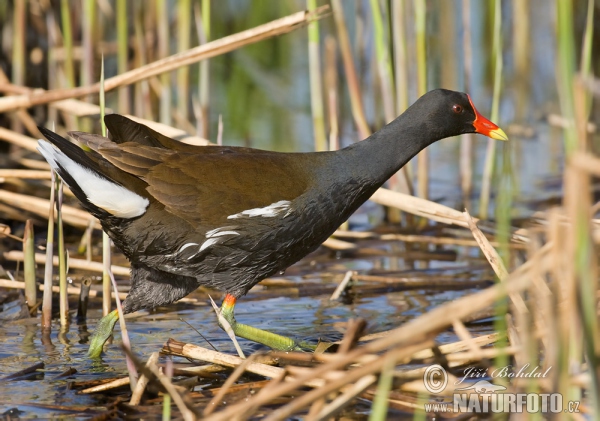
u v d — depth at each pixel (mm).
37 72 18422
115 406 7449
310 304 11156
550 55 22062
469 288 11695
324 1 22109
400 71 14328
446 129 9969
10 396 7832
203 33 14797
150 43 18156
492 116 13516
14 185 14555
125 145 8789
